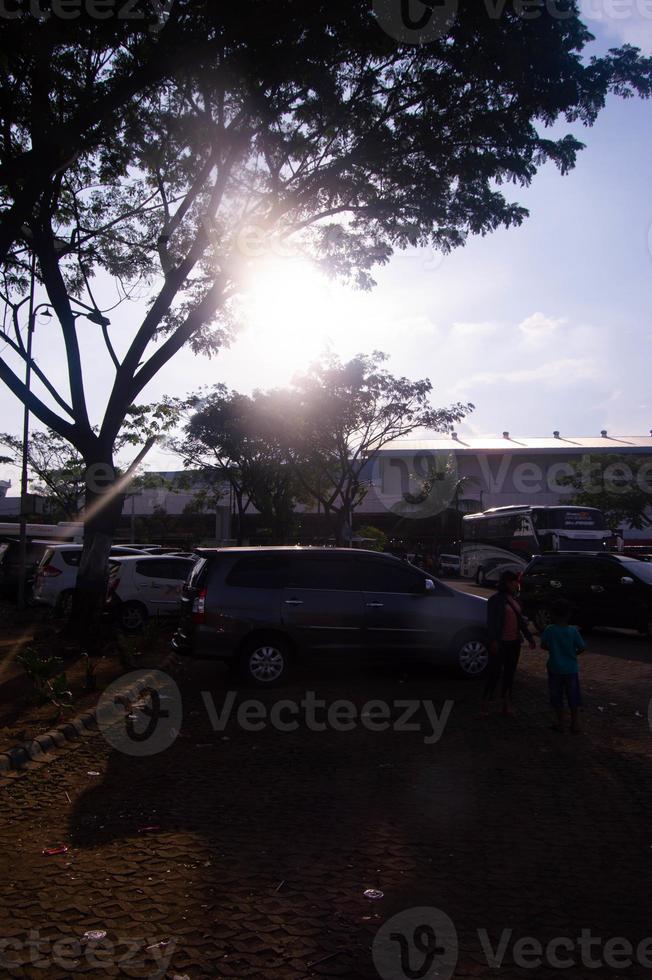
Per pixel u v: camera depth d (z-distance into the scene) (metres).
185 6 8.89
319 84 11.12
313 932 4.12
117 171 13.93
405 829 5.66
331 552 11.72
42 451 38.56
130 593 16.81
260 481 37.06
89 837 5.52
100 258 15.02
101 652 13.77
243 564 11.34
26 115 9.83
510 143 11.84
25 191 8.77
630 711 9.80
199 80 10.87
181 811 6.08
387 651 11.58
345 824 5.77
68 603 18.94
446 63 11.33
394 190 13.19
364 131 12.39
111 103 8.83
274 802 6.30
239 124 12.12
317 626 11.33
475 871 4.91
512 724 9.09
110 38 9.16
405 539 63.06
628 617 17.34
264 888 4.65
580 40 11.30
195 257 13.55
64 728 8.38
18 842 5.43
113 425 13.99
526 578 19.98
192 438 34.97
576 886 4.69
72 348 14.08
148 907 4.40
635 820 5.87
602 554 18.69
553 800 6.35
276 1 9.08
